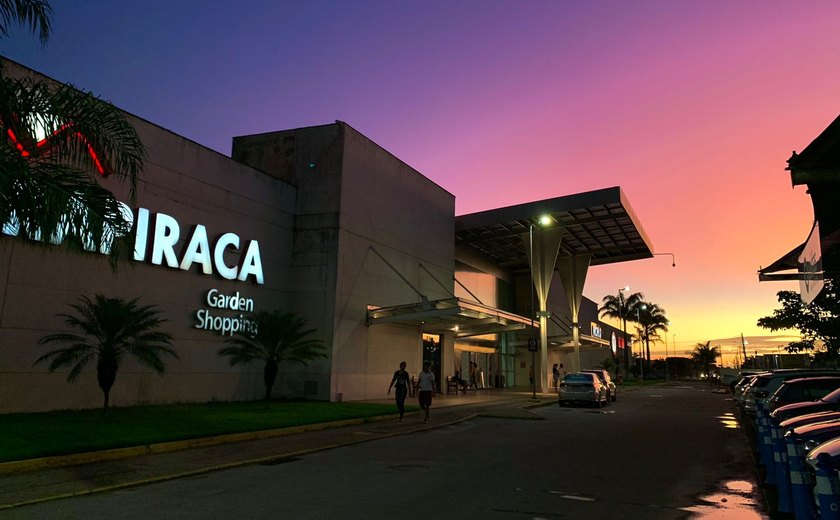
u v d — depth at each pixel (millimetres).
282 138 27234
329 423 16156
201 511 6871
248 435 13352
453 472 9633
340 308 24781
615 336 94062
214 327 21422
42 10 9914
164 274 19703
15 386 15141
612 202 36906
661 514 7070
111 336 15000
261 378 23672
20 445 10359
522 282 56625
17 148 9148
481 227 42281
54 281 16234
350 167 26312
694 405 28750
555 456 11578
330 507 7105
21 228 9586
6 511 6844
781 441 7426
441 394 32781
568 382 27031
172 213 20141
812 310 18250
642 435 15430
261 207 24250
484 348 46719
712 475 9773
